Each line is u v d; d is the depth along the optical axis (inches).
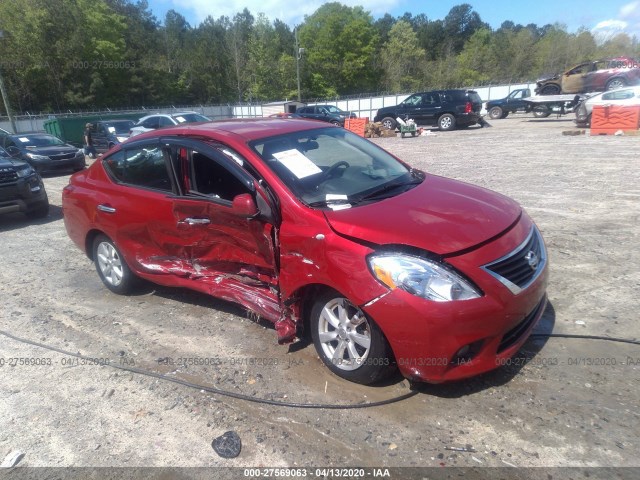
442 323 110.7
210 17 3550.7
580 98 926.4
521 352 140.9
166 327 172.1
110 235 191.9
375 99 1739.7
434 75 2645.2
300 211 133.7
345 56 2573.8
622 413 113.7
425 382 119.4
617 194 316.8
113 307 192.9
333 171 153.1
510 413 116.3
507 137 717.9
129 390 137.0
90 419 125.7
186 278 172.2
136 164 183.8
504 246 121.0
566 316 160.1
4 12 1742.1
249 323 170.9
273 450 110.3
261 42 2401.6
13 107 1812.3
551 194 329.4
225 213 149.6
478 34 3235.7
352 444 110.3
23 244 296.8
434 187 153.9
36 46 1793.8
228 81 2655.0
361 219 126.3
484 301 112.6
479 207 135.6
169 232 169.0
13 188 335.9
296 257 132.9
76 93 1923.0
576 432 108.9
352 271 119.4
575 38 2534.5
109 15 2060.8
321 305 133.7
